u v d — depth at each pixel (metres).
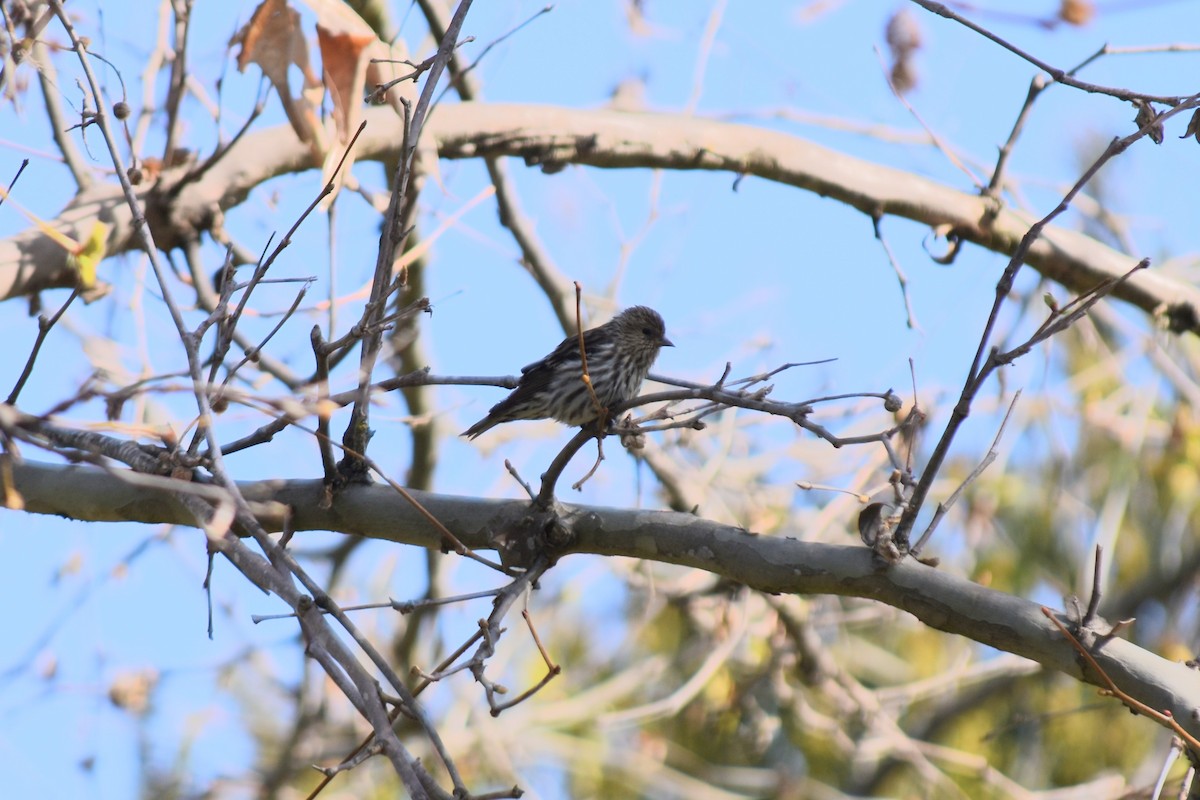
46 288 9.96
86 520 8.59
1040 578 18.95
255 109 9.38
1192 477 18.78
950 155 13.07
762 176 13.09
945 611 7.61
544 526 8.18
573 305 14.22
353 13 8.32
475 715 15.75
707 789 17.39
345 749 15.93
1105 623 7.48
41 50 10.34
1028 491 19.08
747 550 7.94
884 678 19.86
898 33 12.54
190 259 10.62
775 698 17.48
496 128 12.06
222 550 6.24
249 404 5.71
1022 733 19.61
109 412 6.36
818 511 15.18
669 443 14.55
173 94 10.27
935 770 15.16
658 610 18.05
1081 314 6.86
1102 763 19.20
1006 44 7.34
